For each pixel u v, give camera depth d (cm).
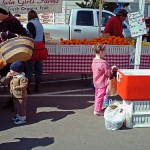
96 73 639
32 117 639
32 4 823
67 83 873
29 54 574
